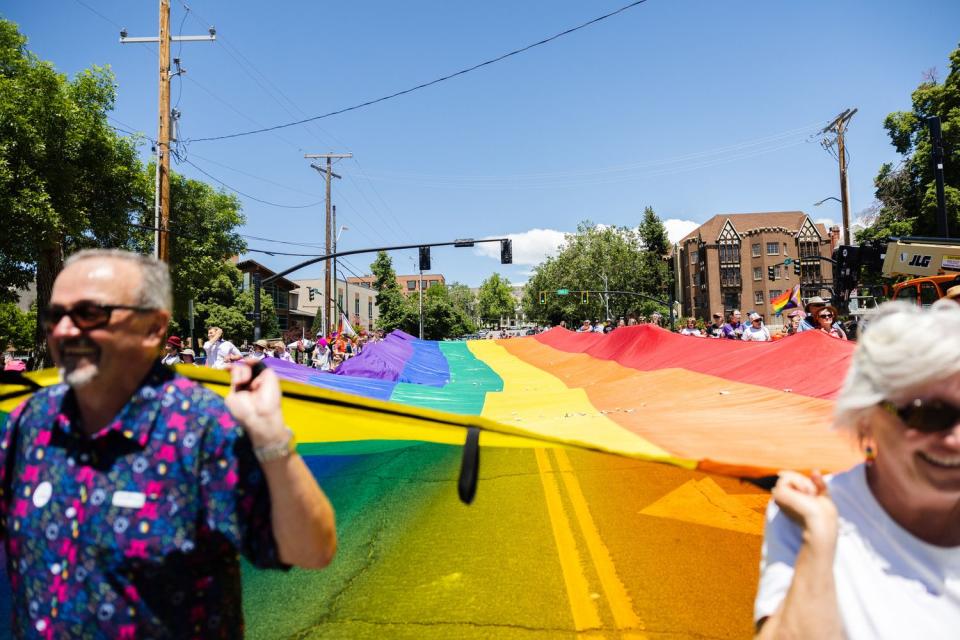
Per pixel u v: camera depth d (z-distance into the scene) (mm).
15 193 14695
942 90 27250
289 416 2621
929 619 1206
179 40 15836
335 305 35906
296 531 1354
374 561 3430
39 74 15375
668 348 7375
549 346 11492
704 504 3967
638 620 2693
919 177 28031
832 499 1351
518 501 4105
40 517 1383
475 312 146375
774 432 3186
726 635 2623
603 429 3637
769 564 1358
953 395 1153
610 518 3719
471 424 2004
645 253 69688
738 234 65125
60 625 1342
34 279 17422
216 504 1367
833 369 4531
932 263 12125
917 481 1205
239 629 1493
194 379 2186
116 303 1396
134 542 1327
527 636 2619
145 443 1382
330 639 2701
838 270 13836
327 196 30516
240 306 43906
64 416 1448
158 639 1329
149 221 20344
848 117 24234
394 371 8711
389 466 4434
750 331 10516
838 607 1218
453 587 3070
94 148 16547
